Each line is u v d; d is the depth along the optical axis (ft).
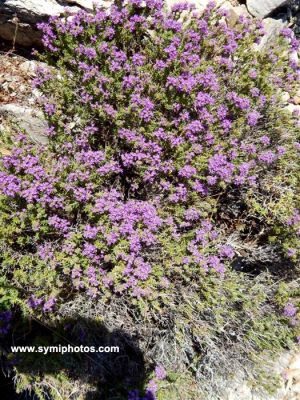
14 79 1.78
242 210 1.81
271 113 1.75
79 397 1.57
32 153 1.48
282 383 1.91
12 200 1.42
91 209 1.42
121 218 1.44
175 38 1.55
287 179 1.71
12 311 1.50
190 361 1.81
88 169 1.48
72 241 1.43
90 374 1.59
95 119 1.61
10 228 1.38
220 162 1.51
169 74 1.57
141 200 1.64
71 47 1.59
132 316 1.65
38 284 1.35
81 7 1.69
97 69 1.56
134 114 1.52
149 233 1.43
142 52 1.65
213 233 1.57
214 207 1.66
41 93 1.74
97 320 1.51
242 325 1.73
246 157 1.61
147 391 1.59
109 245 1.43
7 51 1.84
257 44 1.91
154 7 1.62
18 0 1.64
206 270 1.47
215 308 1.54
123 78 1.54
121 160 1.64
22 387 1.47
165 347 1.70
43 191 1.40
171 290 1.53
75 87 1.63
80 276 1.41
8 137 1.49
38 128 1.69
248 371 1.83
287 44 1.80
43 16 1.67
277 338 1.80
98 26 1.60
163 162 1.53
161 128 1.51
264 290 1.77
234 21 1.91
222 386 1.81
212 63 1.67
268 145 1.76
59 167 1.43
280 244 1.75
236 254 1.80
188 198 1.58
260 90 1.71
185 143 1.54
